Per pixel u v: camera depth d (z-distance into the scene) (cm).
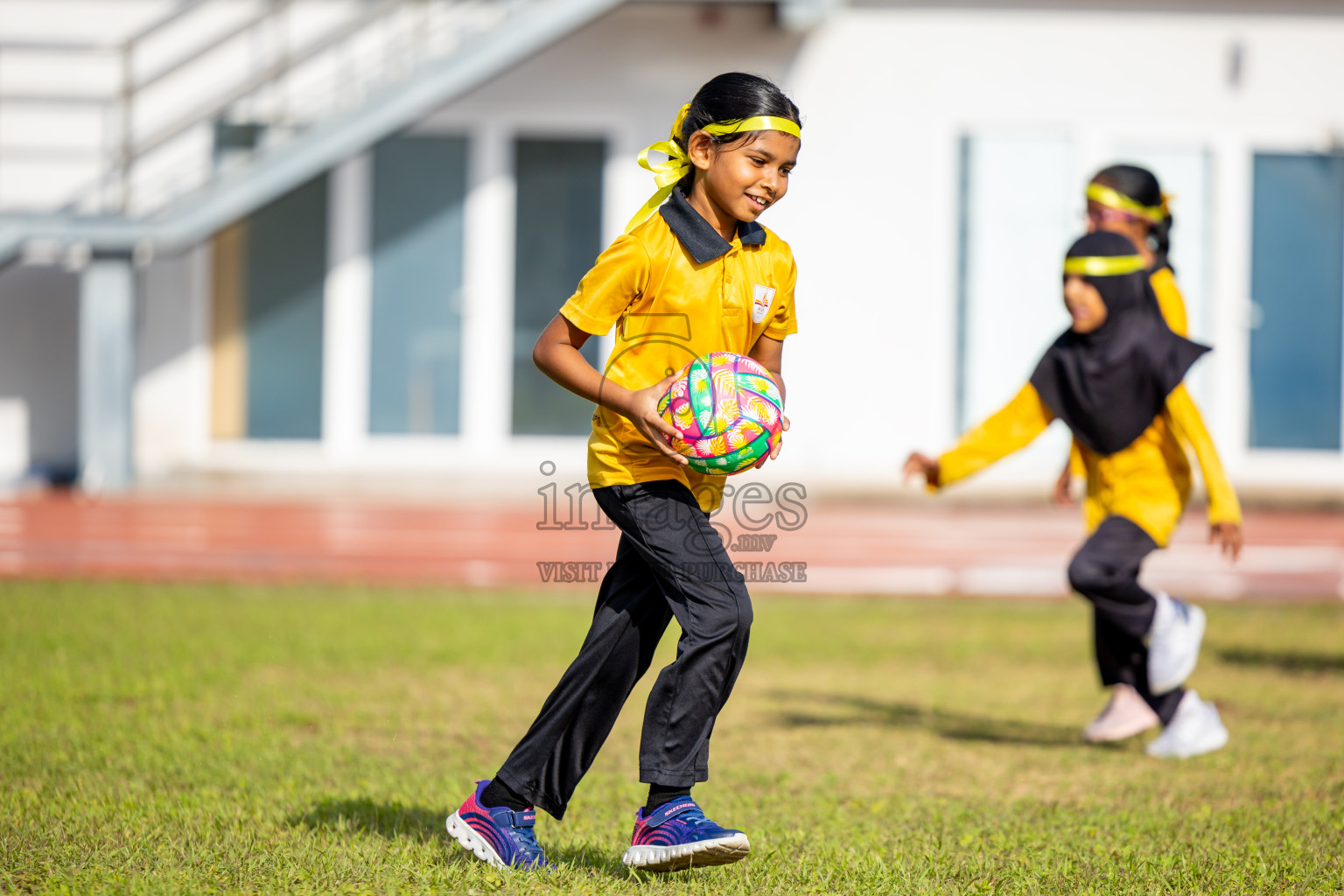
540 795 1137
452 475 4338
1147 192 1886
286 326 4344
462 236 4356
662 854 1077
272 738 1642
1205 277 4453
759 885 1112
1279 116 4431
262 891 1055
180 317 4303
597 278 1098
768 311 1142
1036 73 4409
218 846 1170
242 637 2347
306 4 4331
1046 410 1784
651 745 1098
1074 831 1298
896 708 1992
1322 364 4469
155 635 2323
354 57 4338
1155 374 1714
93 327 3903
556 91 4341
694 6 4328
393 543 3450
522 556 3350
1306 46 4422
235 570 3120
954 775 1590
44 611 2531
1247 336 4453
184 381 4312
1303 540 3750
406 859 1141
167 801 1330
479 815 1148
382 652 2264
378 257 4347
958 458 1805
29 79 4259
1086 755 1702
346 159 3962
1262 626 2756
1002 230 4441
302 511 3803
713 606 1086
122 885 1055
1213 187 4444
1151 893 1091
